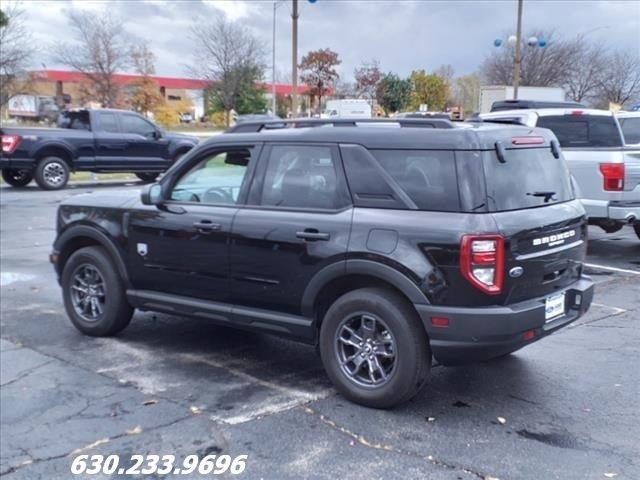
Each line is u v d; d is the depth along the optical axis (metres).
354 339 4.69
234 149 5.36
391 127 4.70
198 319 5.60
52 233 11.95
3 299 7.64
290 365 5.53
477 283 4.15
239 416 4.53
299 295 4.86
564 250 4.75
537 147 4.83
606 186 9.17
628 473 3.71
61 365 5.54
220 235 5.22
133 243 5.85
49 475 3.83
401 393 4.46
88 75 47.50
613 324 6.52
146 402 4.78
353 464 3.86
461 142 4.32
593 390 4.89
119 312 6.11
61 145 18.09
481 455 3.94
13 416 4.57
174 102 62.41
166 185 5.70
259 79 50.75
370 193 4.60
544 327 4.47
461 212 4.26
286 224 4.88
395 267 4.36
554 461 3.85
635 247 10.66
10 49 33.72
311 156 4.90
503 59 42.12
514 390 4.90
